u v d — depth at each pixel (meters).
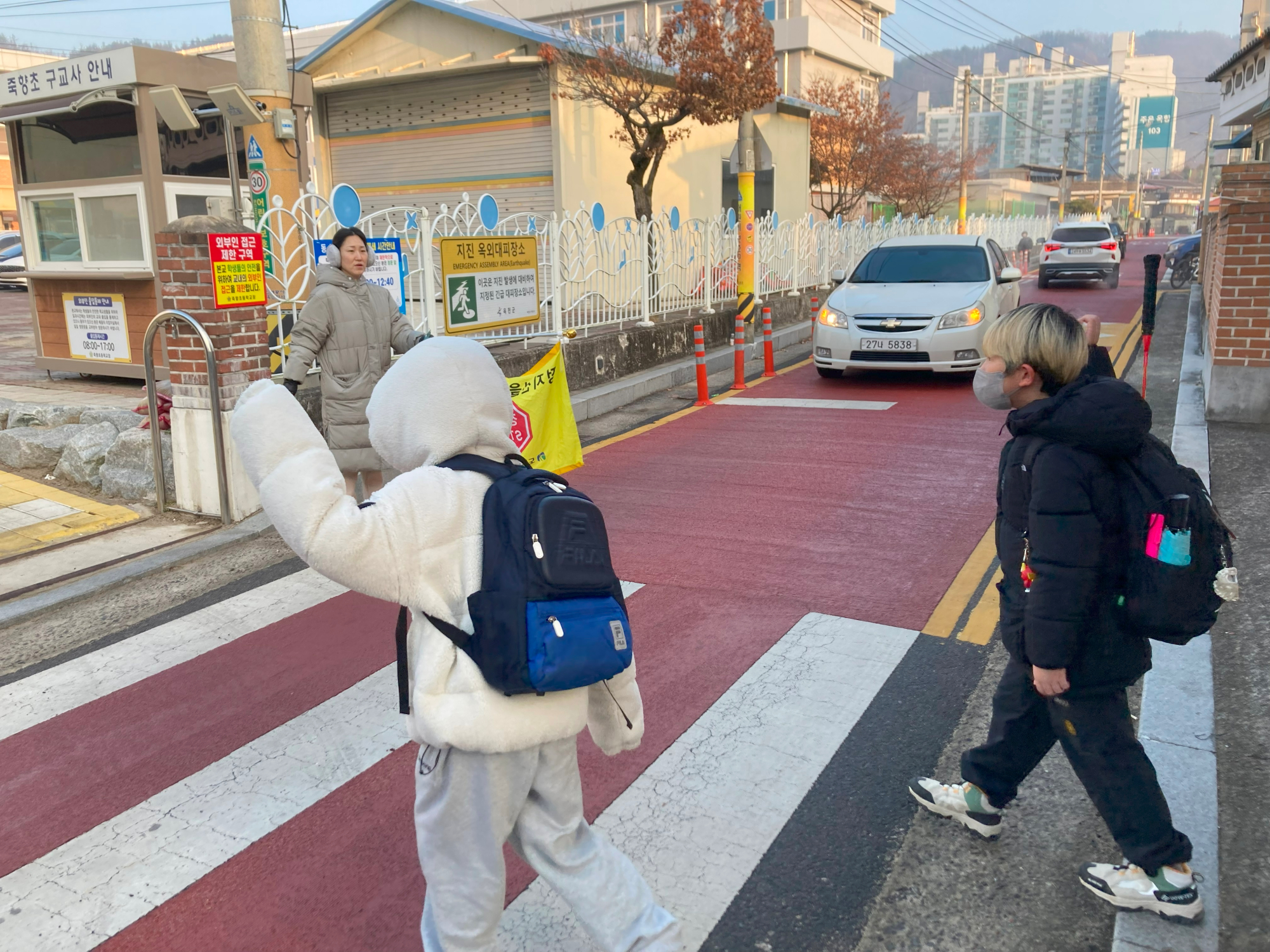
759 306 14.77
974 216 44.78
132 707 3.91
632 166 17.69
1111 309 17.55
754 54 14.36
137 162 9.80
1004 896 2.67
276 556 5.71
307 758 3.49
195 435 6.27
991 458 7.52
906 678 3.96
